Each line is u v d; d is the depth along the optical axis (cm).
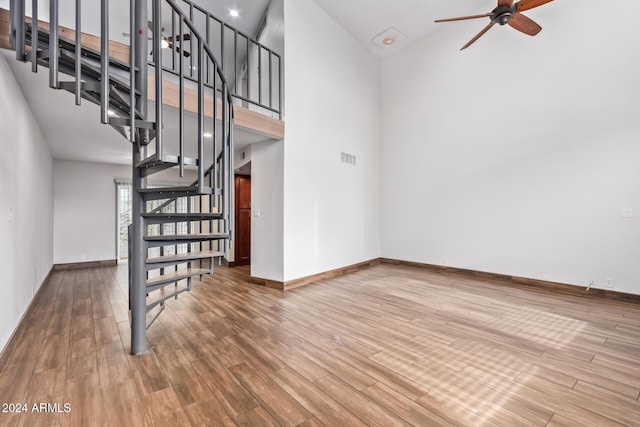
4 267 231
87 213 621
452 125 514
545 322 288
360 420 151
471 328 274
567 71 390
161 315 309
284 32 417
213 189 221
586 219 378
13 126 259
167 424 149
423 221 559
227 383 185
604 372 198
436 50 535
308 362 212
